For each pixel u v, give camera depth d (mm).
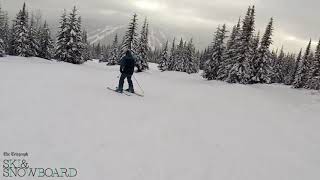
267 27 48156
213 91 24859
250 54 44438
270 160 7395
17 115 7836
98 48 157250
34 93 11203
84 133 7152
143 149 6695
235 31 52906
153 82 27312
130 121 8984
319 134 11453
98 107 10242
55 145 6141
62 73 22219
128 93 14789
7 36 68000
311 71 51062
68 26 54531
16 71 19125
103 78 22719
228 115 13062
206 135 8773
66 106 9680
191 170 5969
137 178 5250
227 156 7156
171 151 6867
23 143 6012
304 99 25500
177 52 85062
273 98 24266
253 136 9594
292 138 10172
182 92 20641
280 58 74250
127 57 14367
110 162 5723
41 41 62062
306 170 7090
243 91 27359
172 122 9758
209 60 54281
